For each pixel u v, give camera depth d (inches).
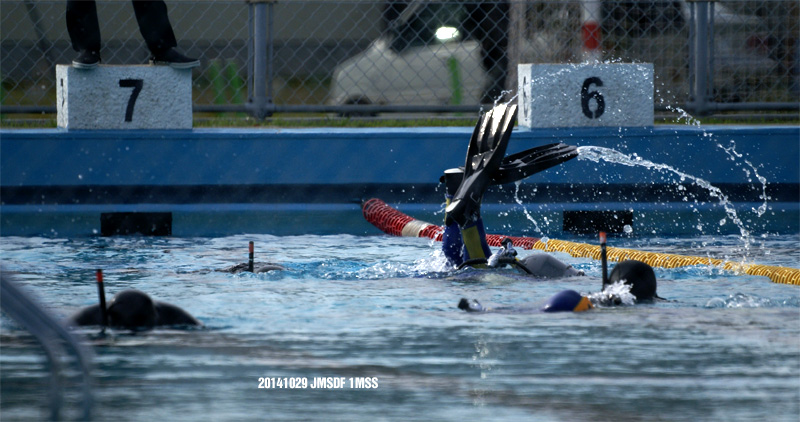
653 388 468.4
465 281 778.2
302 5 1477.6
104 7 1509.6
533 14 1466.5
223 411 433.1
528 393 461.4
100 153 1226.0
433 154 1255.5
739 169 1262.3
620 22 1414.9
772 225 1153.4
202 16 1446.9
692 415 426.0
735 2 1402.6
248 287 749.9
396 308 668.7
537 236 1111.6
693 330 595.8
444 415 427.8
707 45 1373.0
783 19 1401.3
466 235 834.8
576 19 1430.9
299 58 1499.8
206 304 679.1
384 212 1152.2
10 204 1223.5
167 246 995.9
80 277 797.9
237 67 1459.2
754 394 458.0
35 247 979.9
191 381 481.1
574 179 1250.0
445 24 1509.6
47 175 1220.5
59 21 1433.3
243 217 1204.5
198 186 1240.8
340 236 1077.1
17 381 479.2
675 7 1406.3
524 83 1311.5
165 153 1235.2
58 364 414.0
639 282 694.5
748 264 853.8
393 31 1510.8
